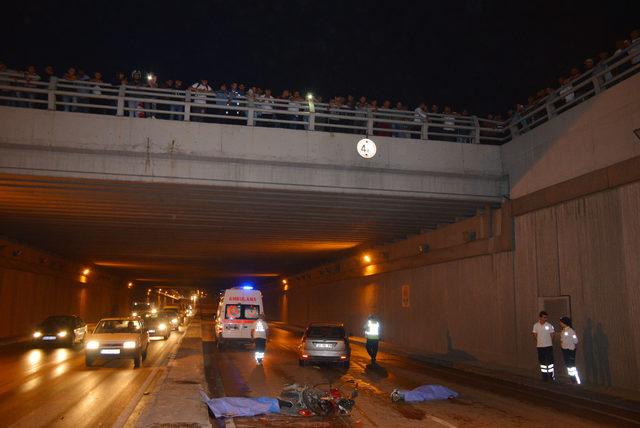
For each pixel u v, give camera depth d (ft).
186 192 63.16
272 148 60.64
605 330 47.75
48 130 55.72
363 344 100.73
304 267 163.43
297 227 87.92
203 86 68.13
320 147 61.93
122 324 63.00
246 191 62.23
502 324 64.59
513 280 62.95
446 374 57.26
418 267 89.61
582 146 53.16
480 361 67.67
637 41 47.98
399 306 97.14
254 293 86.02
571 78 59.31
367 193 63.57
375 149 63.46
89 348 57.67
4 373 53.42
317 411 33.19
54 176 56.34
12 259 97.76
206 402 34.06
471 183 66.59
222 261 144.46
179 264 154.20
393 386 47.19
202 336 116.37
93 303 168.04
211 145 59.11
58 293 129.08
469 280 73.00
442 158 65.46
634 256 44.93
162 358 69.51
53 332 82.48
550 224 56.65
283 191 62.28
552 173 57.62
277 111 61.77
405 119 73.72
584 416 34.53
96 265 161.89
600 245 49.06
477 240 70.44
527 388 47.52
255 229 90.02
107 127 57.06
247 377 51.57
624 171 46.19
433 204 69.15
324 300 148.25
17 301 101.96
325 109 64.95
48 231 92.53
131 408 35.42
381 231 91.15
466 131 78.33
